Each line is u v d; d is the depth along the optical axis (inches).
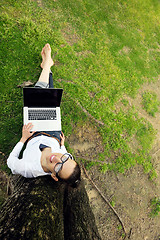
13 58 175.3
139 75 244.7
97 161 175.0
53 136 128.3
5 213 82.9
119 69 232.4
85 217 109.6
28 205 81.0
